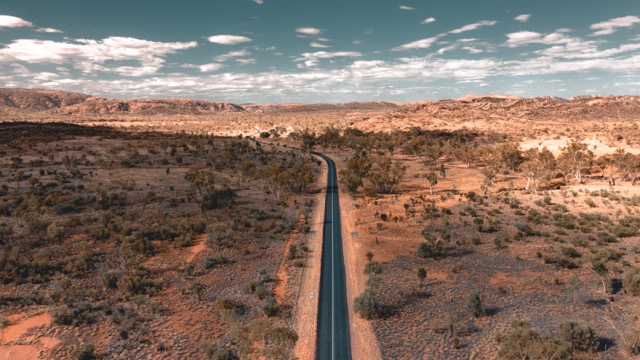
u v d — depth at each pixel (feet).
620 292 180.34
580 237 248.32
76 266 211.41
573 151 458.09
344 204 384.88
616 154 442.50
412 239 271.08
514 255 232.32
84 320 166.50
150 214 302.86
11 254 211.00
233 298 195.00
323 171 575.79
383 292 199.52
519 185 426.10
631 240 236.63
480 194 385.09
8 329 159.22
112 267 218.18
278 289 207.82
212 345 148.97
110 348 149.38
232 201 354.74
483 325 163.94
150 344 153.07
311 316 182.50
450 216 310.24
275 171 405.59
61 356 142.92
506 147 549.54
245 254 249.96
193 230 282.15
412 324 169.89
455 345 149.69
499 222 287.28
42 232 248.93
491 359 140.05
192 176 390.42
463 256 236.43
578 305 173.37
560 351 126.31
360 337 164.35
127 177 410.93
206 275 219.61
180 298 192.65
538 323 160.66
